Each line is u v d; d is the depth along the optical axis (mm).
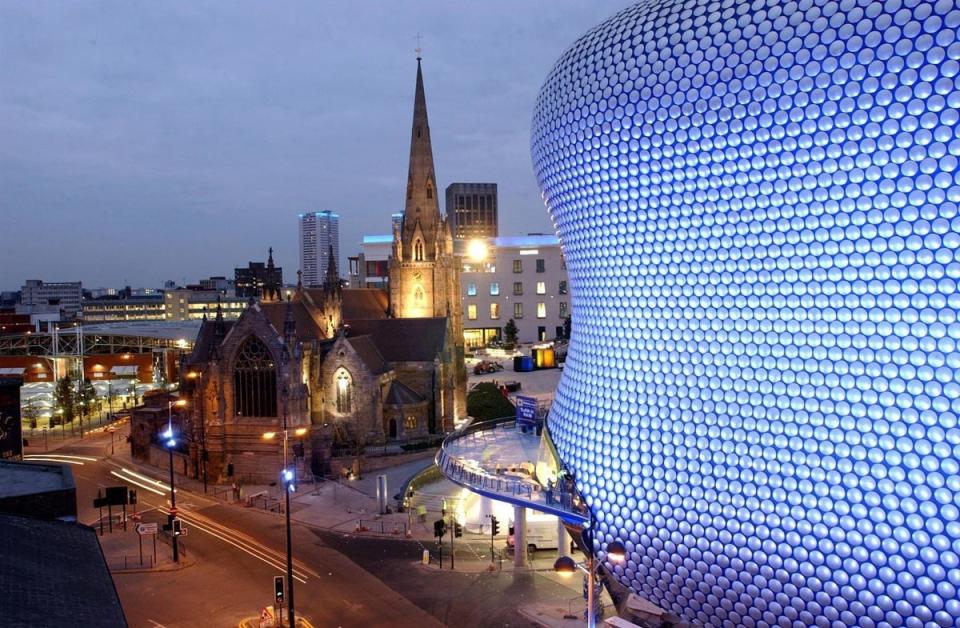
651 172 35812
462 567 49281
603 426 40156
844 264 29938
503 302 183750
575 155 39969
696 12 33938
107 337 145625
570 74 39562
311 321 85938
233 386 73062
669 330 36375
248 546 54188
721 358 34375
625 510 38656
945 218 27406
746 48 31812
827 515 30750
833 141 29703
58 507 38125
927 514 28172
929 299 27922
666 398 36594
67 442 94938
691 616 36875
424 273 101188
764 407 32781
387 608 43125
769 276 32312
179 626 41281
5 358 106938
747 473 33375
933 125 27391
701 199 34219
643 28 35781
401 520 59562
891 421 28984
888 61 28125
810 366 31188
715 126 33094
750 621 34281
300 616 42250
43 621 25094
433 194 102500
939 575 28062
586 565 39125
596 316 41688
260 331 71688
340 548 53594
